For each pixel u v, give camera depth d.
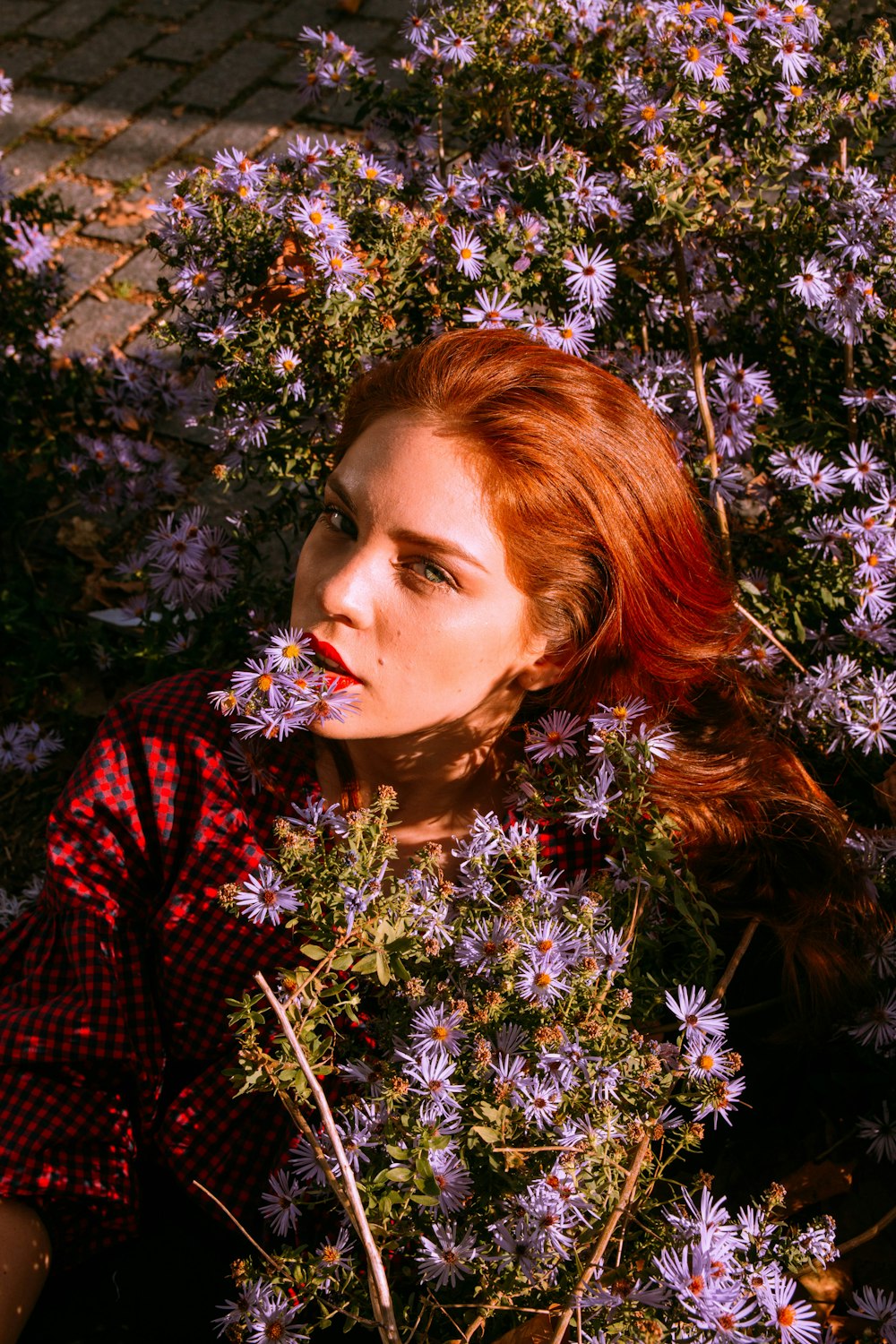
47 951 1.48
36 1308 1.48
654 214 1.67
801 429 1.92
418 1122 1.14
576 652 1.42
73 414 2.92
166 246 1.84
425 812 1.55
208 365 1.97
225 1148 1.44
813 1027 1.60
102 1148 1.42
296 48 4.28
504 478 1.26
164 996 1.45
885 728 1.72
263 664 1.31
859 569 1.79
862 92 1.80
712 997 1.47
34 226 2.90
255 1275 1.23
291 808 1.45
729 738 1.60
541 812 1.43
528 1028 1.24
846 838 1.63
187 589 2.09
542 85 1.90
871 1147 1.56
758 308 1.99
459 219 1.84
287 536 2.73
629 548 1.35
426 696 1.32
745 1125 1.68
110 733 1.50
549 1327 1.19
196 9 4.52
